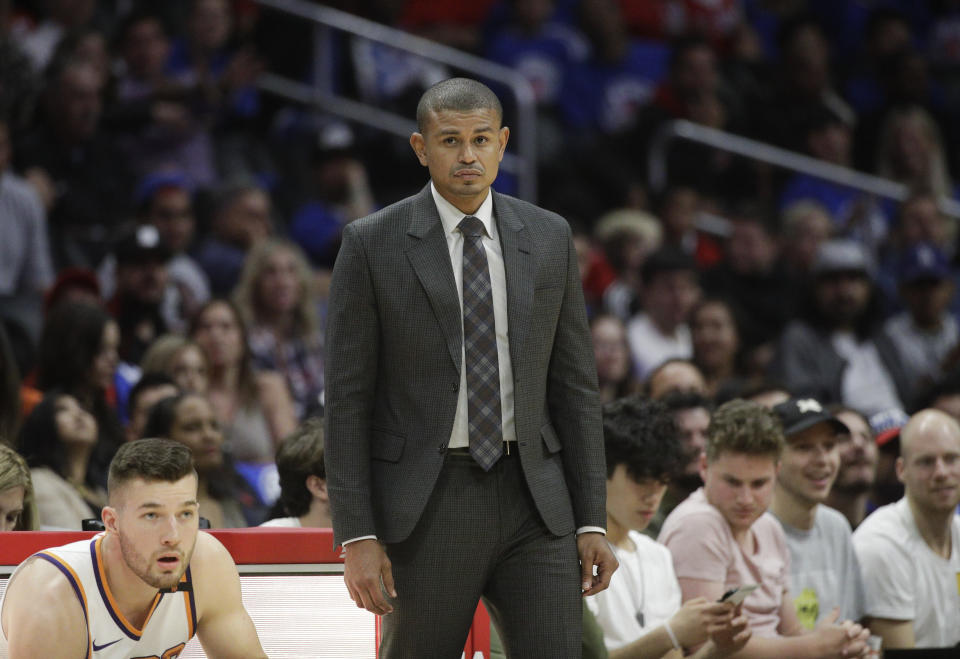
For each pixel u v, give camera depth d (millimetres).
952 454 13812
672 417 12094
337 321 8367
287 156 26484
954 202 34188
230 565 9461
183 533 8688
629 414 11930
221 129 25891
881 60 35219
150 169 24328
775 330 27781
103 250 23266
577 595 8359
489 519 8266
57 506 13555
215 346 18781
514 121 29000
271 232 24781
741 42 34062
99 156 23859
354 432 8258
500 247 8594
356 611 9906
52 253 22891
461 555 8234
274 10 27125
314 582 9898
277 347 21312
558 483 8492
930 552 14086
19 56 23297
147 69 25141
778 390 16984
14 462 10750
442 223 8531
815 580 13469
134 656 8992
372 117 27688
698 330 23234
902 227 30766
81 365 15688
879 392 25453
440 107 8344
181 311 22156
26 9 24828
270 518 12961
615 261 27188
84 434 14383
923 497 13914
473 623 10203
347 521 8086
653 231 27344
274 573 9859
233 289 23094
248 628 9422
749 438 12211
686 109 31203
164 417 14758
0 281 21406
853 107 34562
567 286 8727
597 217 29172
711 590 12203
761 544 12953
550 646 8203
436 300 8312
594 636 11008
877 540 14039
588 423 8633
